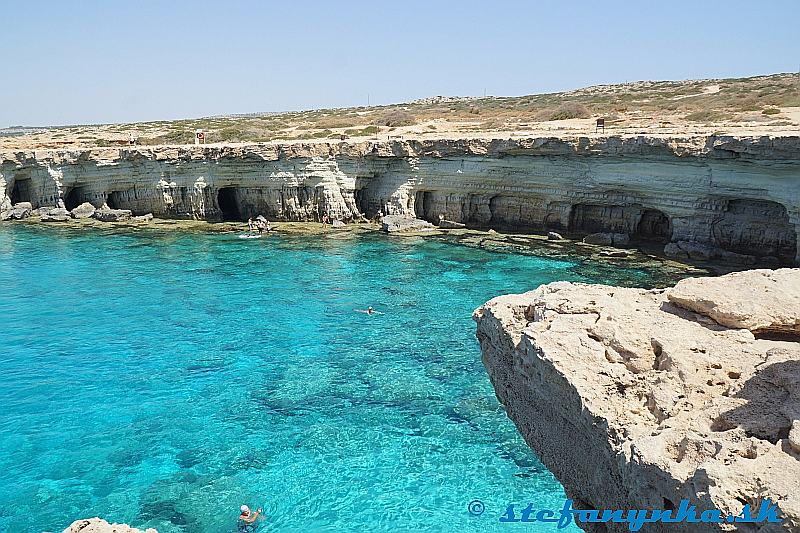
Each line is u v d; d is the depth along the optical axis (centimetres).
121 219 5047
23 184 5362
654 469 905
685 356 1145
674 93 8481
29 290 3262
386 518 1453
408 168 4650
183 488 1574
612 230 4116
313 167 4734
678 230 3666
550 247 3928
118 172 5106
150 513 1477
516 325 1462
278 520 1450
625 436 1030
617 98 8838
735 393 1029
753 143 3088
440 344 2478
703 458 890
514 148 4131
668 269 3316
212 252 4069
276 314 2861
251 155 4778
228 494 1548
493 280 3297
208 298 3112
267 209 4981
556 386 1205
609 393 1129
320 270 3603
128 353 2423
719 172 3372
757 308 1239
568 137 3891
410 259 3791
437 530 1409
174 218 5122
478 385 2119
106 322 2777
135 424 1888
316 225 4762
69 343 2531
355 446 1752
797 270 1388
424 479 1597
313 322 2748
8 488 1577
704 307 1288
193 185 5006
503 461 1672
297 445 1761
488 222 4578
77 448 1761
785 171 3100
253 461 1689
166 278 3484
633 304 1411
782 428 919
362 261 3781
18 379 2200
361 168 4738
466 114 8631
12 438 1811
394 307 2931
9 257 3966
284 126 8612
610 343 1230
